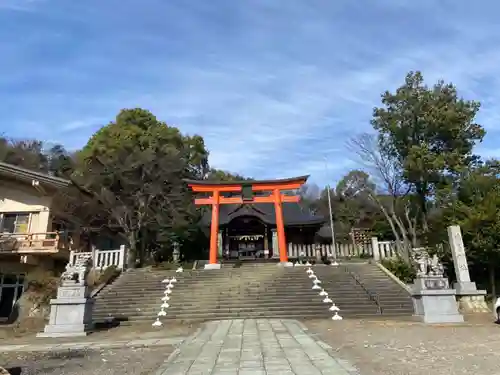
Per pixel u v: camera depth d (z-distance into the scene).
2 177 25.17
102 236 33.28
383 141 30.38
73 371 7.72
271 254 35.69
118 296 19.45
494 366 7.00
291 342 9.84
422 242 28.14
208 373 6.61
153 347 10.34
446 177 27.72
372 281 20.58
